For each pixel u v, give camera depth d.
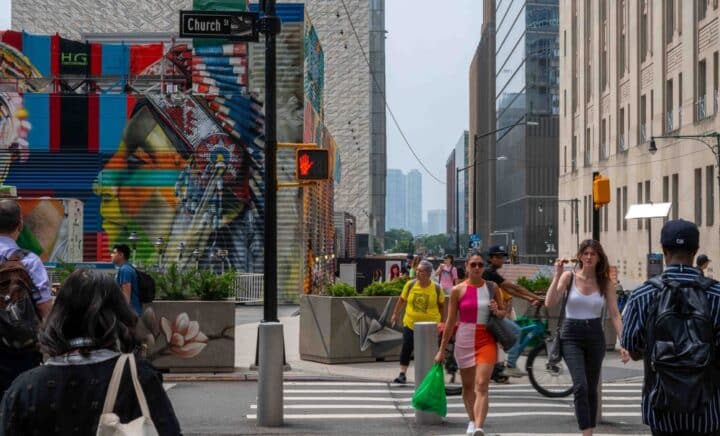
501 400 12.71
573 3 81.00
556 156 110.94
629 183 61.41
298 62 34.44
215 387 13.98
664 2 53.41
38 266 6.05
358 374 15.34
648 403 5.04
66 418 3.38
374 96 127.69
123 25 68.12
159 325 15.09
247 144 34.59
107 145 34.53
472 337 9.34
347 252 69.12
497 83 139.38
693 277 5.09
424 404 10.26
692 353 4.83
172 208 34.53
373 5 127.44
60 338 3.45
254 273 34.38
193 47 35.03
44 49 36.28
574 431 10.25
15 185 34.44
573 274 8.95
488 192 155.25
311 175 12.33
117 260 12.93
